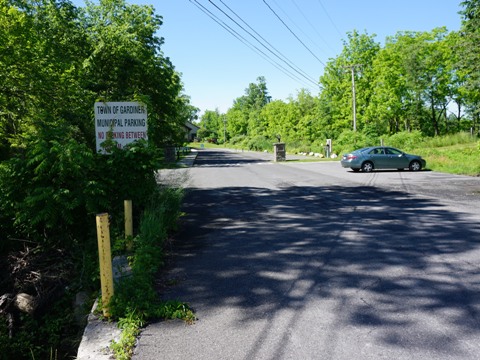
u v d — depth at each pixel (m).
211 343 4.00
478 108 44.03
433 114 54.31
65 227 7.73
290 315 4.61
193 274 6.13
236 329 4.30
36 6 19.22
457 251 7.11
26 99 13.78
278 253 7.22
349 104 49.47
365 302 4.93
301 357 3.69
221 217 10.84
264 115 90.12
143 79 21.77
